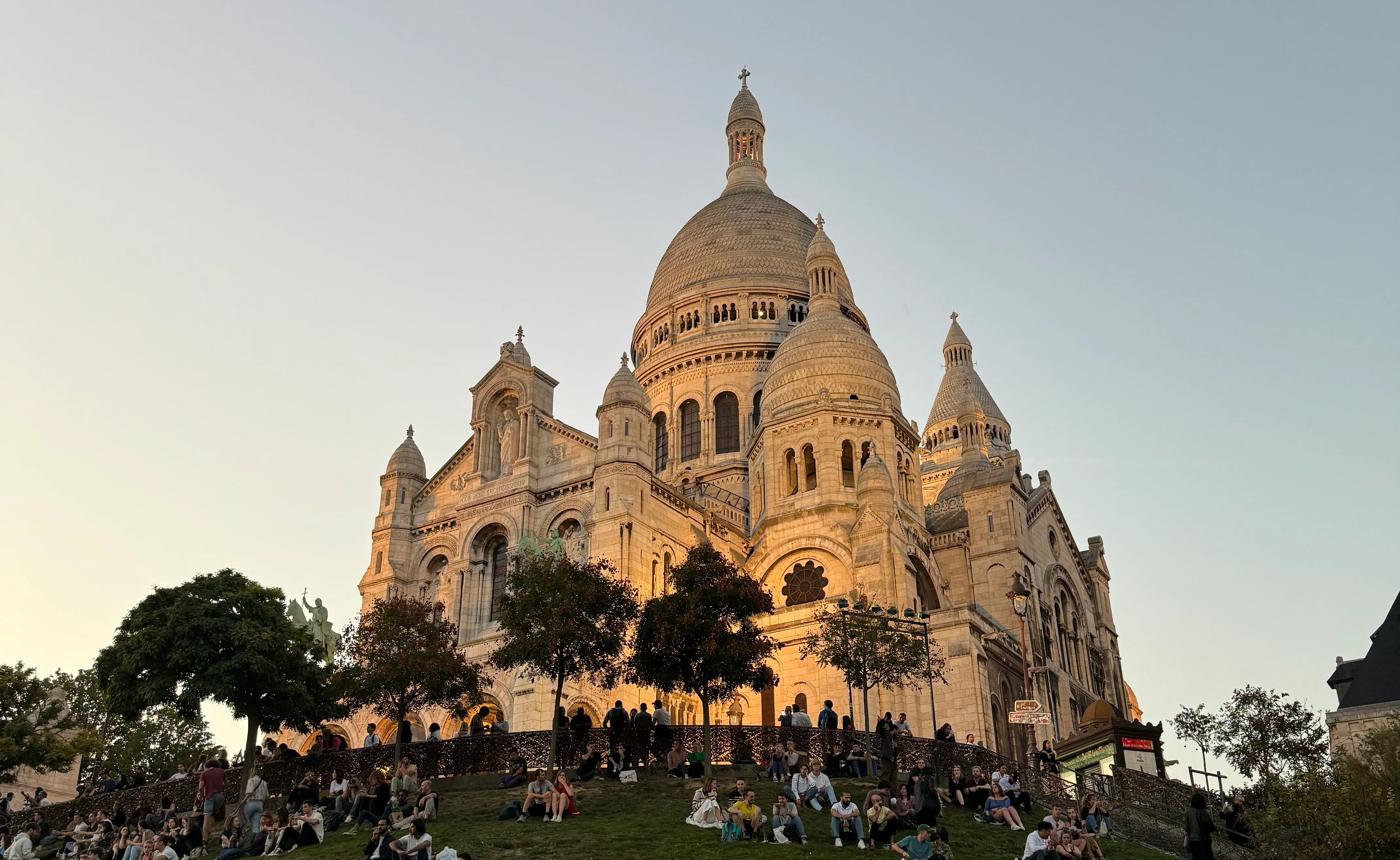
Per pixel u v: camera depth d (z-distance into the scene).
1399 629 46.72
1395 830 35.44
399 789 45.75
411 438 90.44
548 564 54.38
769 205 119.00
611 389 79.44
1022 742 76.81
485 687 71.69
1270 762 45.50
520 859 37.06
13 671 62.75
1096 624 103.31
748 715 74.69
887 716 49.47
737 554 87.38
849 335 90.81
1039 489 98.06
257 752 54.06
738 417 105.25
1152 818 47.84
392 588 83.75
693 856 36.59
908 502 88.69
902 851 36.12
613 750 49.56
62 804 53.88
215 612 54.06
